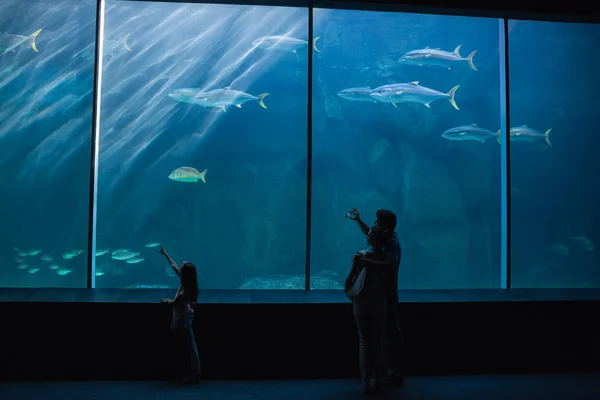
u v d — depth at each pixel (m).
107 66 28.44
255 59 31.08
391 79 29.19
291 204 32.19
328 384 4.71
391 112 28.62
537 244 30.38
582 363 5.20
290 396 4.34
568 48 27.19
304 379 4.87
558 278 29.59
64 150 29.42
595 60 26.92
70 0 26.06
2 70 25.44
